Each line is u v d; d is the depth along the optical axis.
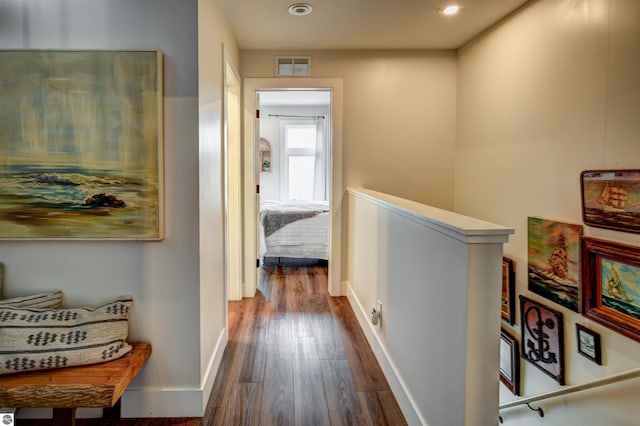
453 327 1.37
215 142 2.26
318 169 7.30
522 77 2.64
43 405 1.48
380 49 3.56
